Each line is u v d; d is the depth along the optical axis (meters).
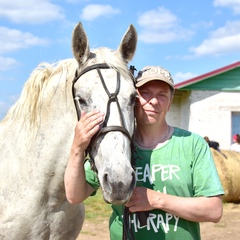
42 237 3.05
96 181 2.63
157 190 2.47
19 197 2.97
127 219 2.48
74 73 2.99
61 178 3.00
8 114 3.30
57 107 3.01
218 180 2.45
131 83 2.62
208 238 6.76
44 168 2.97
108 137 2.41
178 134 2.56
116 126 2.44
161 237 2.45
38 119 3.05
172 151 2.50
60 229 3.13
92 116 2.40
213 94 14.29
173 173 2.46
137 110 2.61
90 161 2.55
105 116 2.47
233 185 9.64
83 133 2.38
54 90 3.04
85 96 2.60
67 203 3.10
